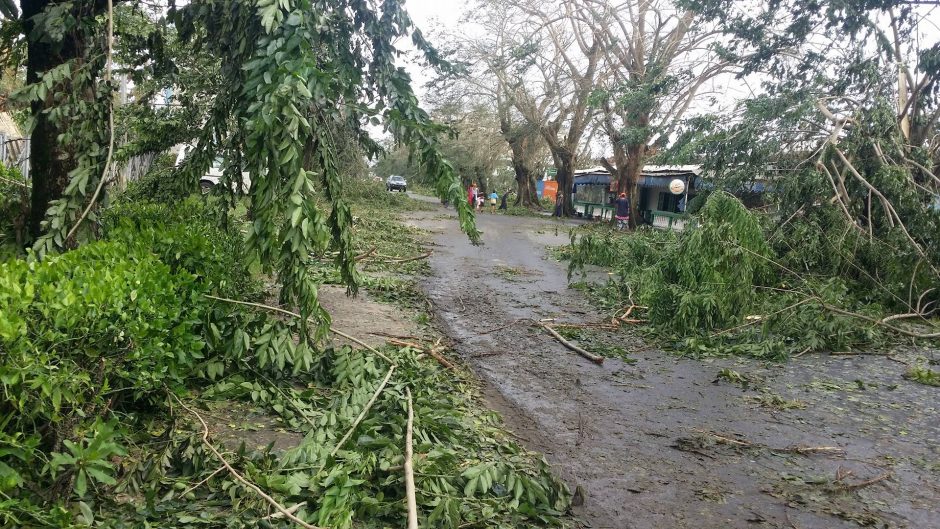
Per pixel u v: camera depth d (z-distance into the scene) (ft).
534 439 18.16
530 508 12.88
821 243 37.91
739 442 18.56
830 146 39.83
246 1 17.13
